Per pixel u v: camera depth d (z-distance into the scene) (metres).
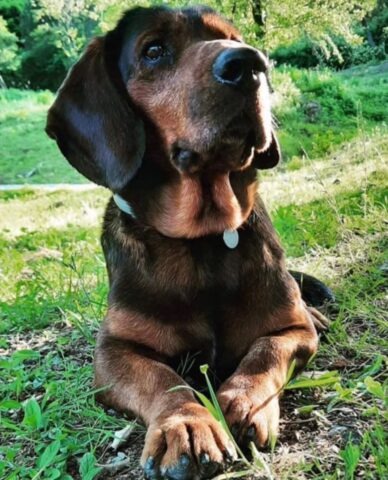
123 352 0.65
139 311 0.67
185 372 0.68
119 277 0.70
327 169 2.02
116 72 0.74
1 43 7.71
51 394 0.68
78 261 1.34
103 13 3.71
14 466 0.57
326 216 1.29
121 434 0.58
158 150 0.70
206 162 0.66
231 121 0.62
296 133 3.62
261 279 0.69
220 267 0.68
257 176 0.75
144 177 0.70
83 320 0.92
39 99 6.21
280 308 0.69
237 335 0.68
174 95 0.67
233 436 0.53
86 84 0.74
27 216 2.57
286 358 0.62
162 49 0.70
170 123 0.68
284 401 0.62
